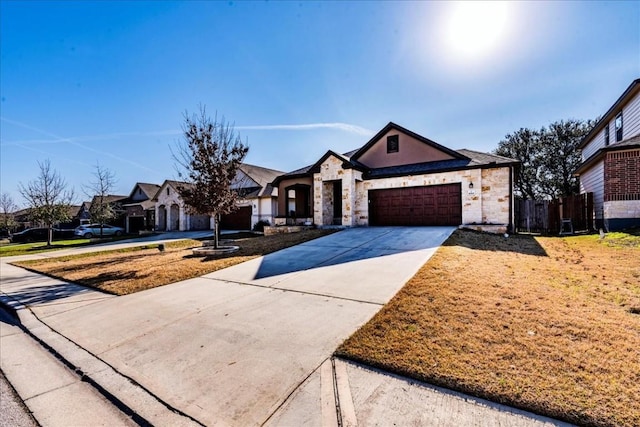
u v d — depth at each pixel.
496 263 6.66
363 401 2.47
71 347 3.96
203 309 4.93
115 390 2.94
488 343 3.14
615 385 2.39
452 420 2.20
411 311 4.02
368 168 16.69
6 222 34.97
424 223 14.34
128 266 8.91
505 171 12.75
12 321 5.30
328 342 3.51
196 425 2.38
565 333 3.28
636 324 3.47
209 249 10.39
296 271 6.96
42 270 9.36
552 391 2.36
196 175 10.78
